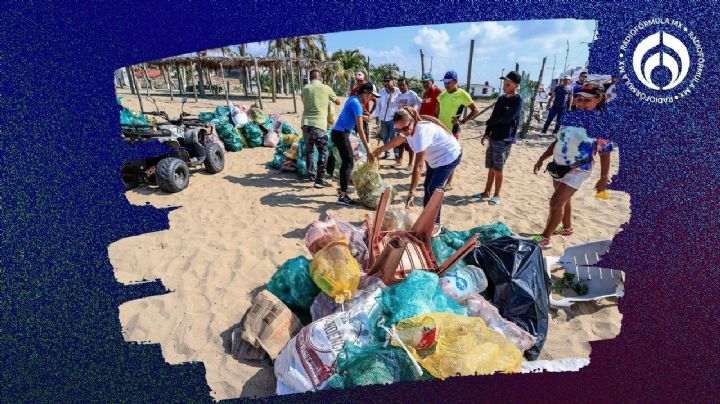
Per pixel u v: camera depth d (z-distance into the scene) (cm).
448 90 597
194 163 676
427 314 244
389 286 284
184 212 527
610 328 309
